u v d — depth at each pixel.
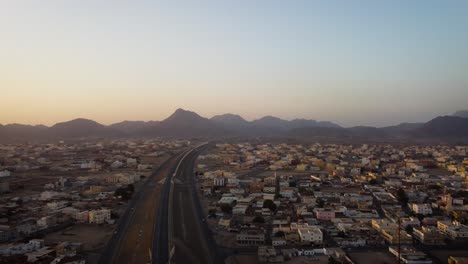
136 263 155.25
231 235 194.50
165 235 193.38
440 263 156.00
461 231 187.75
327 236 192.50
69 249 166.62
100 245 177.38
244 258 161.50
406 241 181.00
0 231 183.25
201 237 190.62
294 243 181.12
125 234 195.00
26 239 181.00
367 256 163.75
